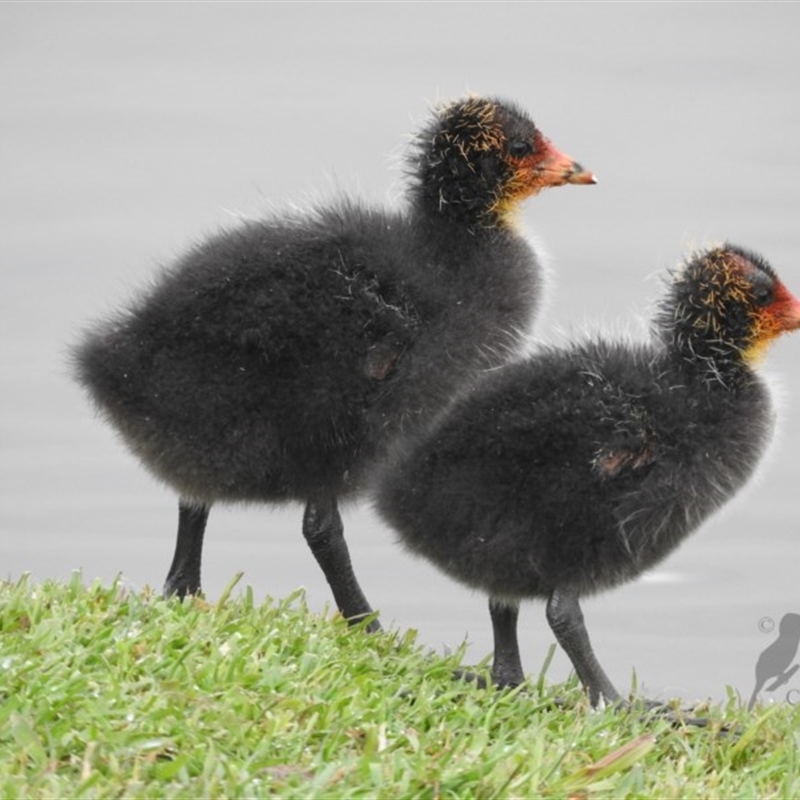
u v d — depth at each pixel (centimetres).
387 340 1255
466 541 1177
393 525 1210
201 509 1284
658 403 1185
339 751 892
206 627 1059
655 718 1103
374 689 1008
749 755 1044
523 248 1393
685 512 1179
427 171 1389
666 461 1171
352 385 1244
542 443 1160
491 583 1182
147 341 1237
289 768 852
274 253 1261
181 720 881
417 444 1201
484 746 918
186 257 1302
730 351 1220
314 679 998
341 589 1280
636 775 917
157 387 1227
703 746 1038
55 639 976
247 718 912
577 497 1154
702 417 1193
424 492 1185
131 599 1095
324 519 1274
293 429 1245
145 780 823
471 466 1173
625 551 1171
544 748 947
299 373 1234
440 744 922
